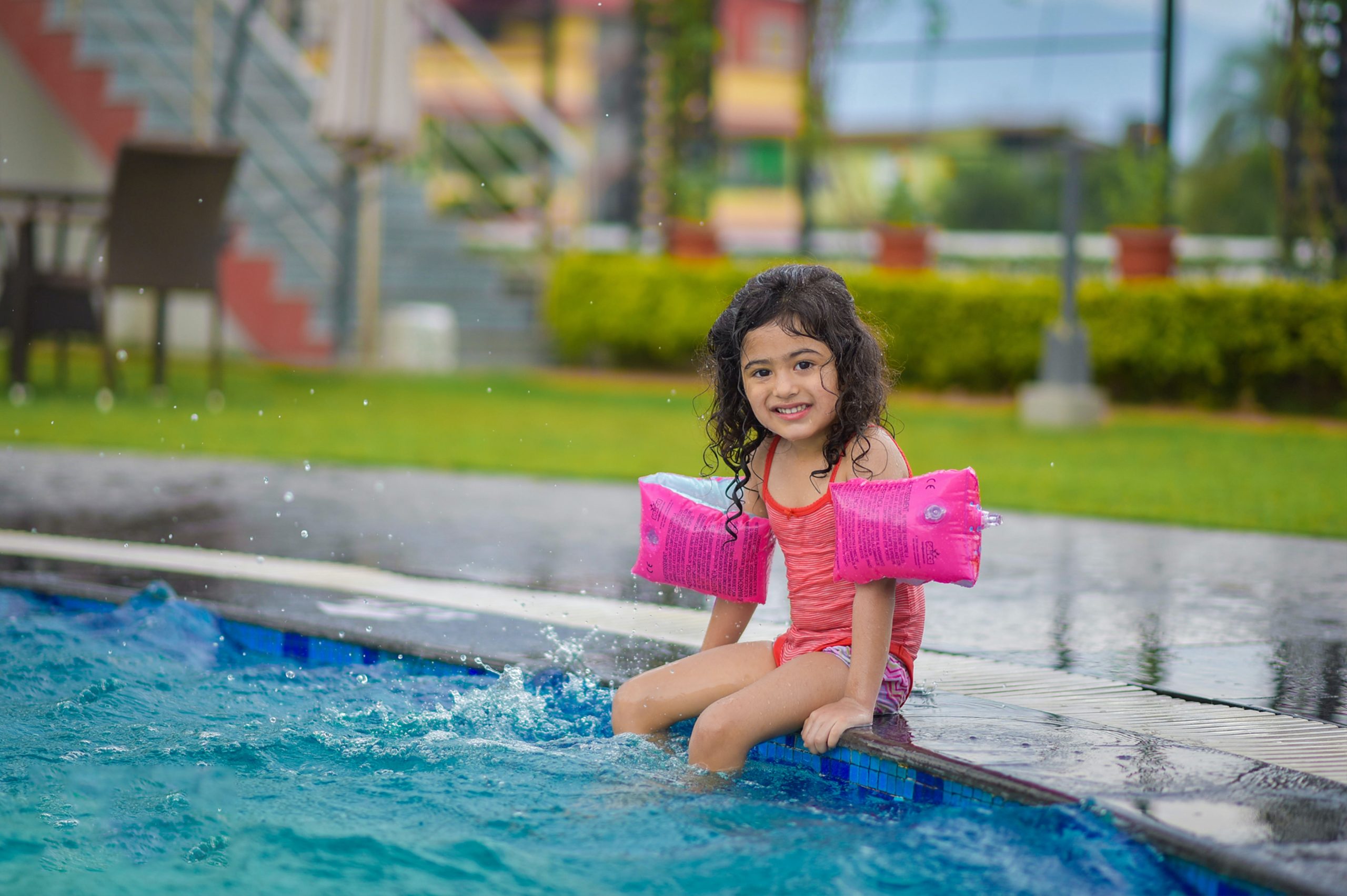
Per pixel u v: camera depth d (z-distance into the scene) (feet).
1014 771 5.93
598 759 6.95
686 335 34.50
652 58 39.29
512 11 64.49
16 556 11.34
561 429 23.43
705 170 38.58
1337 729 7.01
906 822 5.99
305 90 33.55
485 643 8.86
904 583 7.09
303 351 30.99
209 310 33.45
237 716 7.72
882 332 7.52
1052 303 30.81
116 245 22.89
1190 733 6.85
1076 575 12.08
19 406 22.33
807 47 40.60
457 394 28.27
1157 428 25.32
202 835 5.94
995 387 32.09
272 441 20.34
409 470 18.25
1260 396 29.09
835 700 6.79
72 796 6.41
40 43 31.32
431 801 6.37
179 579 10.68
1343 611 10.52
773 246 42.98
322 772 6.78
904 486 6.55
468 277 35.47
